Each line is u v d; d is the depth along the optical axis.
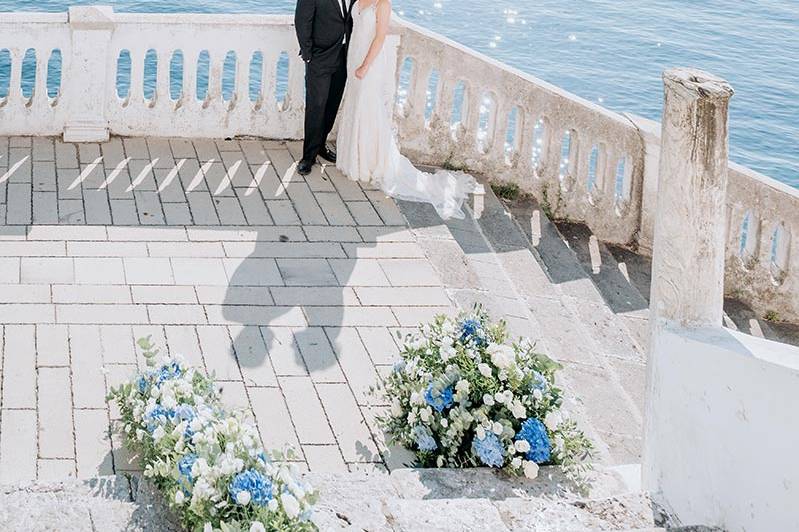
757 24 28.28
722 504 4.71
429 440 5.96
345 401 6.77
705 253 4.92
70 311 7.37
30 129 10.10
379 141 9.89
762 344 4.62
